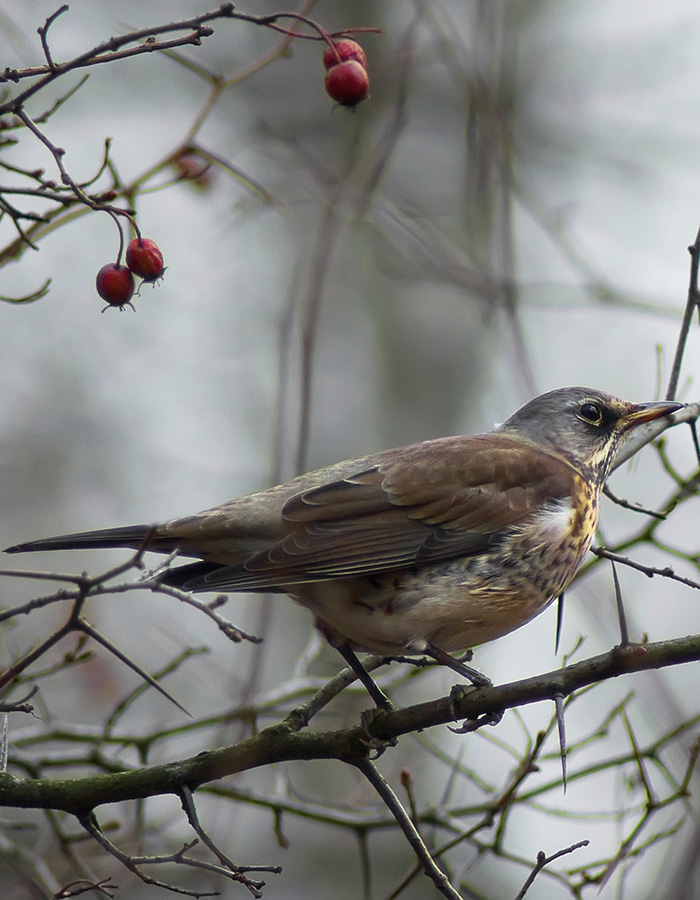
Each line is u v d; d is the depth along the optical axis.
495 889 13.80
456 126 18.02
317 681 10.88
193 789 7.19
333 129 17.11
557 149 17.25
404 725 7.35
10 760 9.66
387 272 14.34
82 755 10.22
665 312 13.27
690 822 10.17
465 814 10.20
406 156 18.09
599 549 7.89
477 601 8.71
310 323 10.86
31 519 15.98
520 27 16.48
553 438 10.13
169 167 9.52
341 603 8.59
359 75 7.68
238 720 10.27
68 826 11.66
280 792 10.46
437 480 9.02
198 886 12.58
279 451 11.03
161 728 10.41
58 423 16.58
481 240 14.75
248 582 8.21
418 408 17.52
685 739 10.44
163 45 6.46
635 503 10.13
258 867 6.69
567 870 8.85
